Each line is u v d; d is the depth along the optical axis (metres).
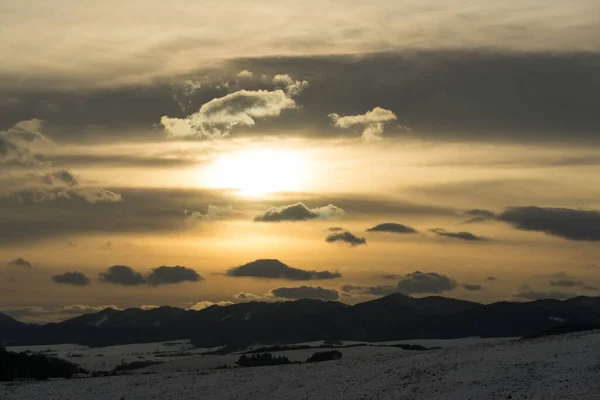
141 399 87.38
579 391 62.44
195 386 91.38
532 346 82.19
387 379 79.06
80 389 97.12
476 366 75.94
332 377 85.25
